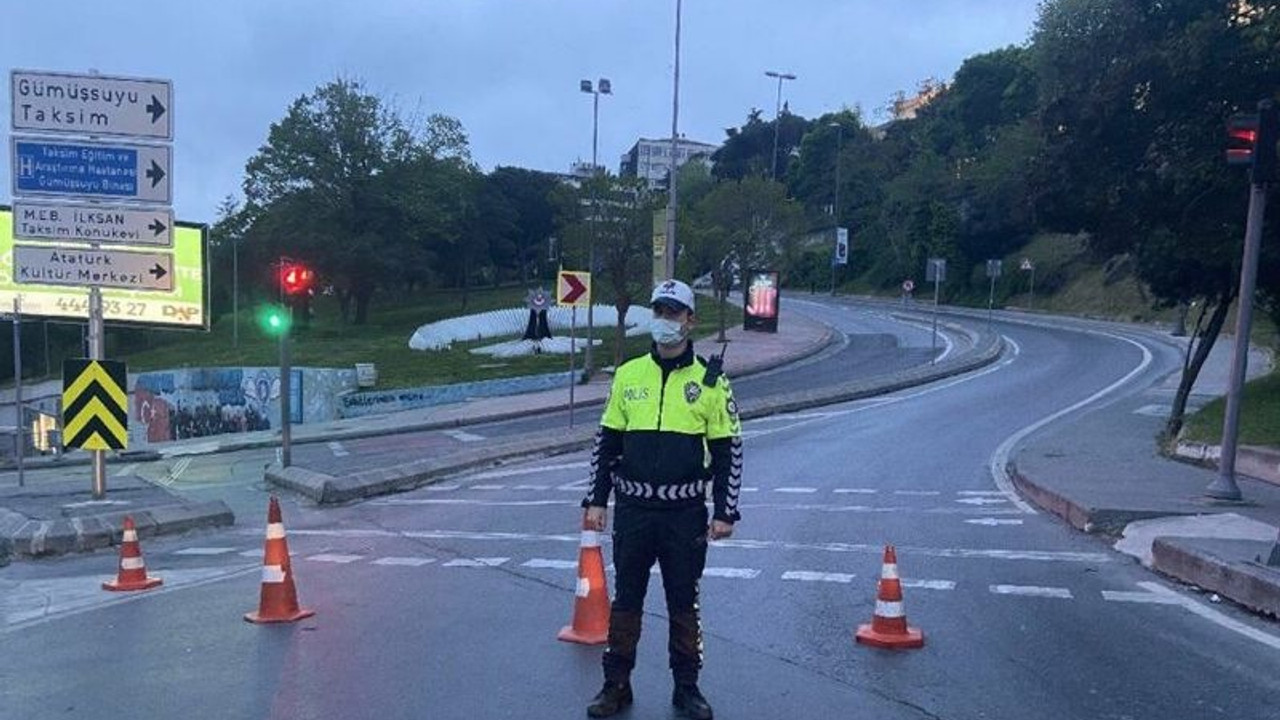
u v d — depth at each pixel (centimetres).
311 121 6097
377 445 2352
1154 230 1783
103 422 1282
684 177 9700
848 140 10169
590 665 634
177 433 3878
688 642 542
